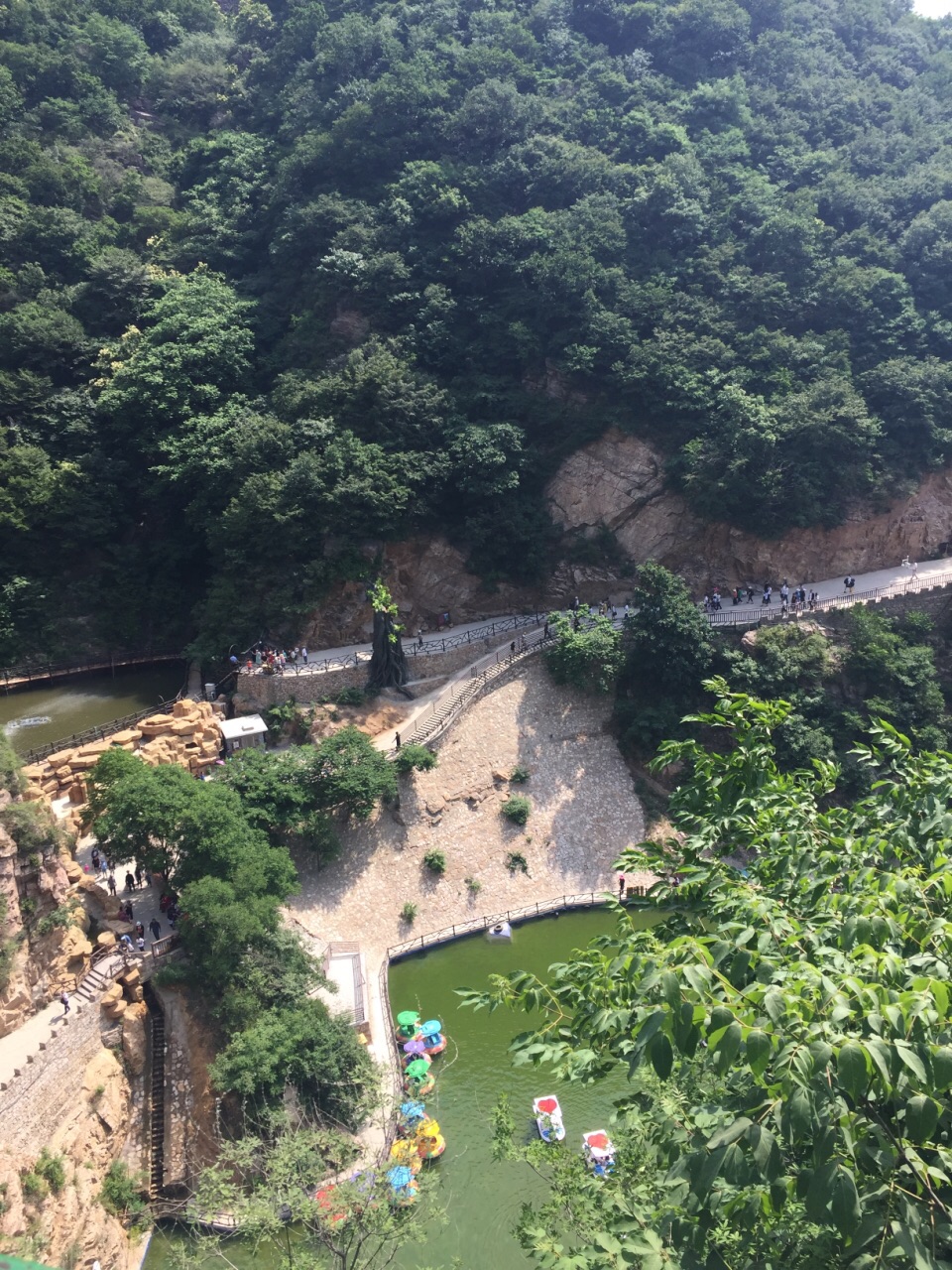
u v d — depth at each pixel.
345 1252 25.23
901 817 20.19
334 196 78.00
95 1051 37.03
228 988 39.25
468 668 61.81
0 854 36.25
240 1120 35.72
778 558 70.06
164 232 85.75
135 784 42.62
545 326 71.44
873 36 105.75
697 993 12.74
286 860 45.59
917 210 82.88
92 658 67.69
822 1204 11.49
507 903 53.56
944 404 71.38
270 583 62.88
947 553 74.56
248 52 108.62
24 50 95.19
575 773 60.28
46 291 76.19
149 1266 33.53
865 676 62.09
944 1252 13.05
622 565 69.88
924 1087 12.52
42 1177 31.38
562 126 83.50
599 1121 38.44
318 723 56.94
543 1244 19.48
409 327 70.81
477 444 65.19
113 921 42.50
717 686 23.23
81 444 70.38
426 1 96.50
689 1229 14.36
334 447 62.75
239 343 72.31
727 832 21.50
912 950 15.85
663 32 93.31
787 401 67.81
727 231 78.25
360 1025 42.53
